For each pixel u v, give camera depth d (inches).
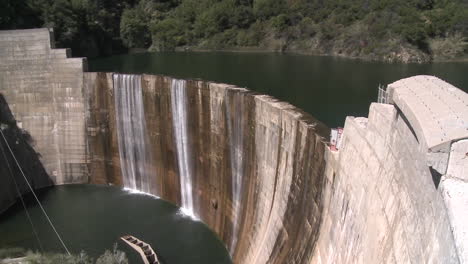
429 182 603.5
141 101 1812.3
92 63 2994.6
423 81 770.8
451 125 593.0
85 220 1674.5
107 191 1937.7
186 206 1761.8
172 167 1787.6
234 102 1477.6
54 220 1683.1
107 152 1959.9
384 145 802.8
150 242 1518.2
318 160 1100.5
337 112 1780.3
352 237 870.4
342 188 962.7
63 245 1503.4
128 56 3334.2
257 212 1400.1
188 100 1657.2
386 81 2215.8
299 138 1192.8
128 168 1932.8
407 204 671.8
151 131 1822.1
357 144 932.0
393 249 687.7
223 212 1581.0
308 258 1075.3
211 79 2423.7
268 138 1347.2
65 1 3021.7
